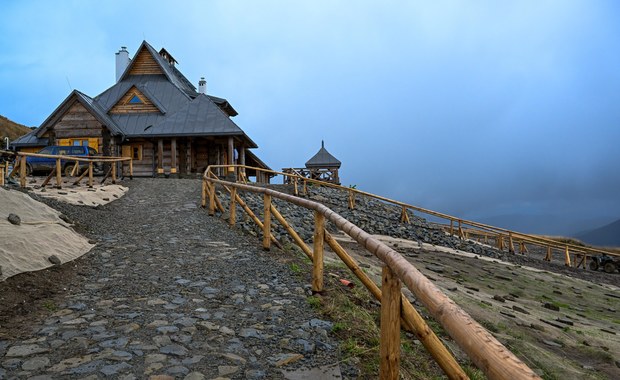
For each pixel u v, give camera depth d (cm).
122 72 3328
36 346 352
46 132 2522
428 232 2048
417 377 381
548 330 759
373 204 2430
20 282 503
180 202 1347
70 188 1416
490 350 114
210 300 486
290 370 325
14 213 711
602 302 1295
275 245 805
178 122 2548
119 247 745
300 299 496
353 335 397
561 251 2652
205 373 314
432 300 165
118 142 2541
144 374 309
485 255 1920
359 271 436
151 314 436
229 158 2497
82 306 455
